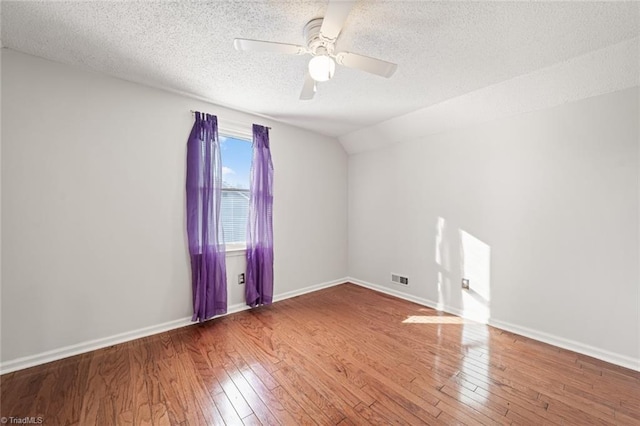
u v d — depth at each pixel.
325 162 3.87
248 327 2.55
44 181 1.94
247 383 1.73
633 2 1.39
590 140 2.08
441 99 2.63
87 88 2.11
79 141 2.07
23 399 1.57
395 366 1.92
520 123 2.45
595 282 2.06
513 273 2.49
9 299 1.84
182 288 2.58
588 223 2.10
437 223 3.09
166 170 2.48
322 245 3.83
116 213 2.23
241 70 2.12
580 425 1.40
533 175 2.37
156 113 2.43
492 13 1.48
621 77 1.90
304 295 3.53
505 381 1.75
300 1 1.41
